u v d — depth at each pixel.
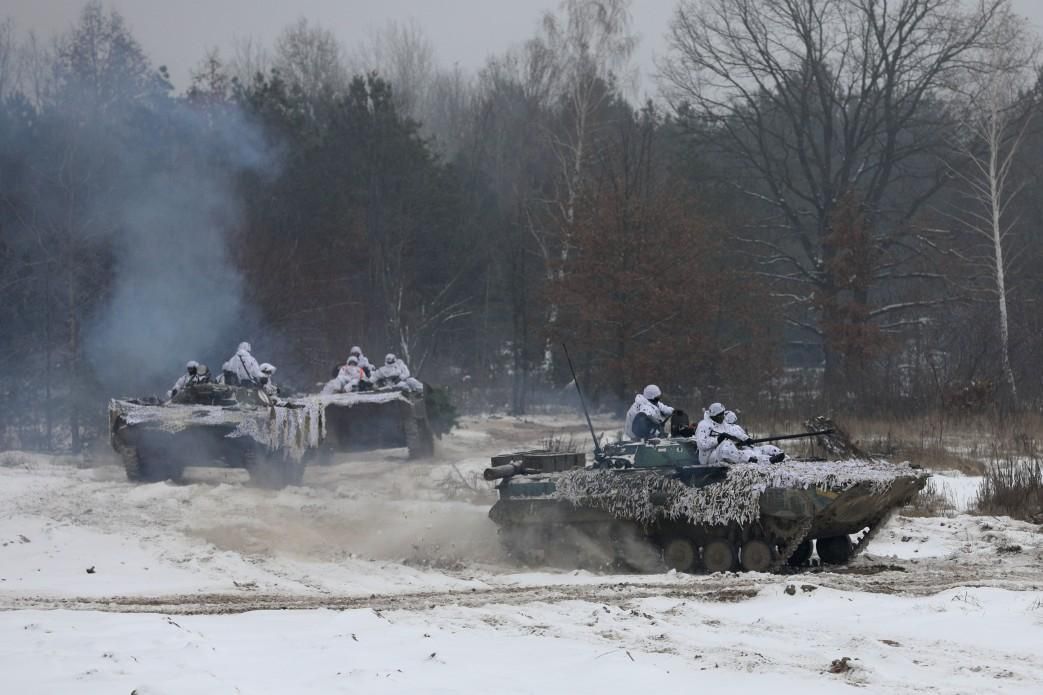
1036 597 27.36
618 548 35.47
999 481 46.94
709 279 94.06
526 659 21.36
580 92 108.50
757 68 110.44
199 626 24.36
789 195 137.75
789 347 131.38
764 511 32.81
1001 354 85.00
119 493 47.50
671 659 21.44
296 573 33.72
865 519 34.06
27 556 35.47
